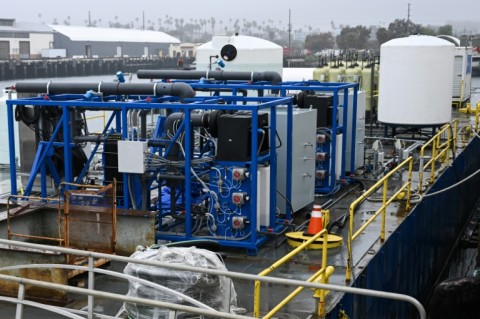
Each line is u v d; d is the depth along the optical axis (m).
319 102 12.71
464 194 18.09
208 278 6.56
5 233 8.89
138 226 8.88
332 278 8.02
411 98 16.67
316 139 12.45
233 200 9.16
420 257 12.25
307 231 9.80
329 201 11.84
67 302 7.57
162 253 6.71
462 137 18.86
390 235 9.79
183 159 9.80
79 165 10.74
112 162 10.06
